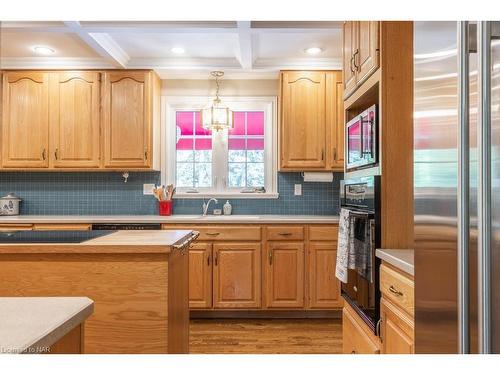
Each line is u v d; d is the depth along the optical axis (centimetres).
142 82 373
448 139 108
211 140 421
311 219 353
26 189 408
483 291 91
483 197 91
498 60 88
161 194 395
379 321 172
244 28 273
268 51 348
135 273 175
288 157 375
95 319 174
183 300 217
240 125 420
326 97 374
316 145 374
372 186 178
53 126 372
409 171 176
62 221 351
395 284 153
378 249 174
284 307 351
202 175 421
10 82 371
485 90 91
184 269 221
